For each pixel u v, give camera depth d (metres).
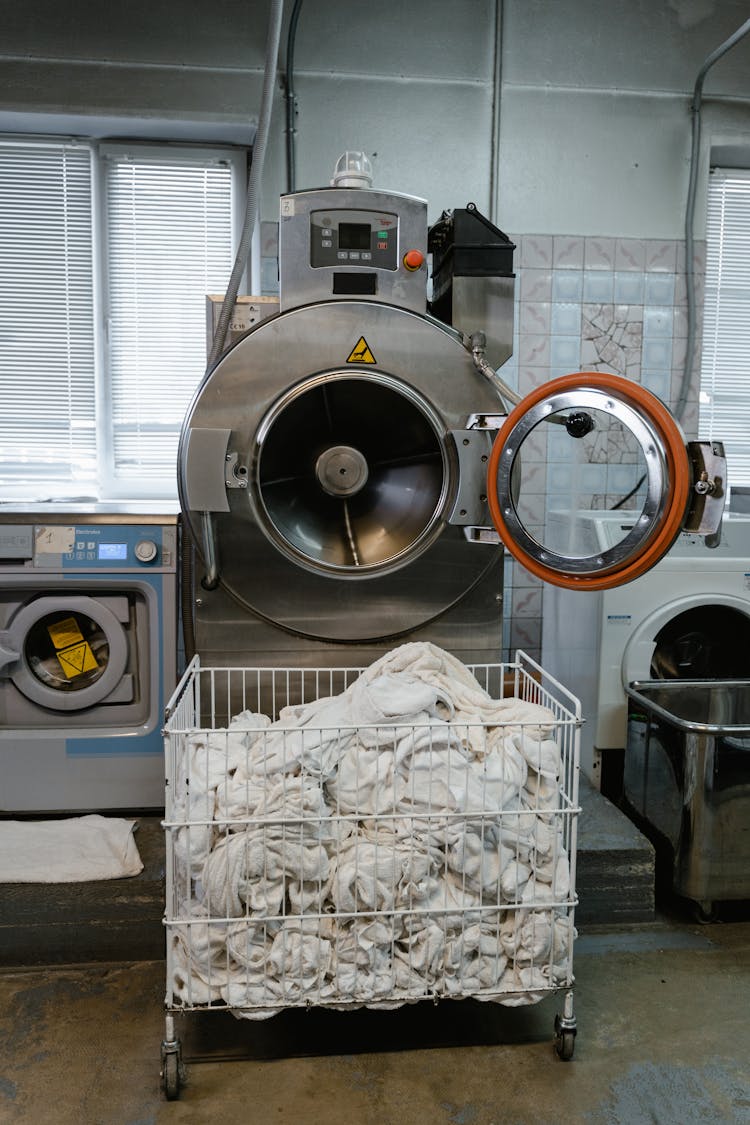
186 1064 1.59
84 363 2.98
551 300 2.94
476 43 2.82
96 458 3.02
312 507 2.24
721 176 3.13
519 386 2.96
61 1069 1.57
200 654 2.10
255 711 2.13
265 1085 1.53
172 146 2.89
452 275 2.16
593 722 2.44
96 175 2.87
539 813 1.49
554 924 1.52
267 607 2.08
